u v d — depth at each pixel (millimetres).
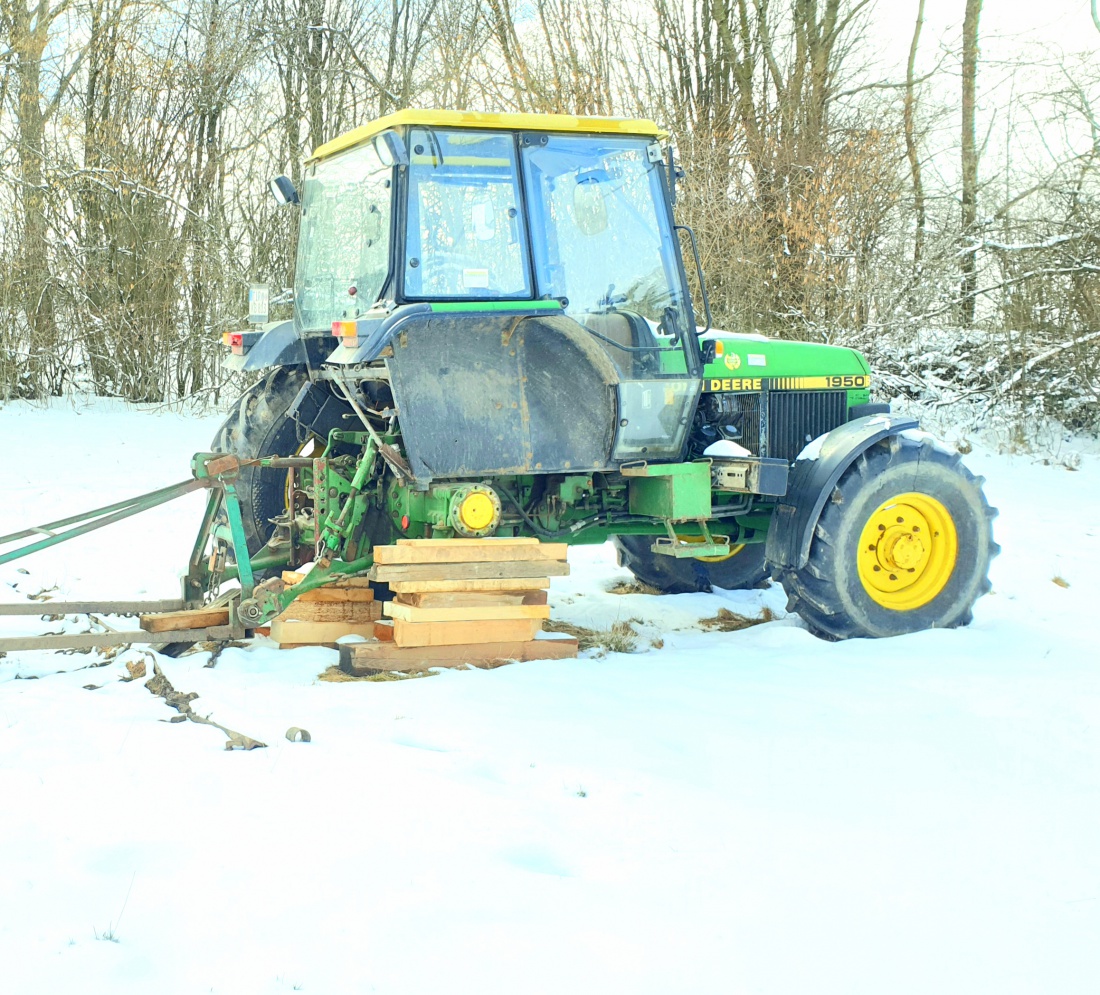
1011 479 11469
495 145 5262
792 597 5984
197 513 8664
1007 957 2668
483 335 5266
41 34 15234
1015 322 14312
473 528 5215
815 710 4527
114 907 2732
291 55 17547
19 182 14508
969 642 5699
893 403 14617
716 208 15422
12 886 2824
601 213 5484
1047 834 3391
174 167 16094
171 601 5578
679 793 3600
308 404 6199
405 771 3666
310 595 5457
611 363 5449
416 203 5129
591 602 6934
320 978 2447
